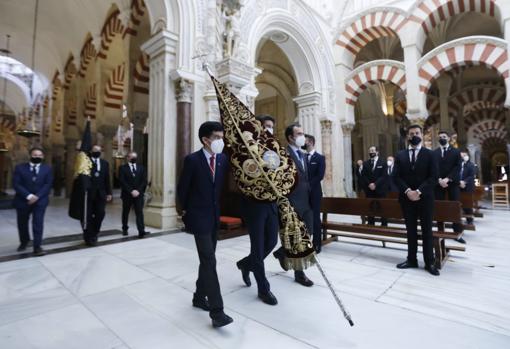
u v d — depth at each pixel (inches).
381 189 250.7
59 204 446.6
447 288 111.7
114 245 185.8
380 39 605.6
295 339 76.6
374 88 682.8
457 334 78.5
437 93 632.4
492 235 210.5
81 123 525.7
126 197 216.1
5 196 589.6
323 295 105.9
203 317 89.9
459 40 359.6
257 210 102.0
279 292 109.0
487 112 725.9
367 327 82.4
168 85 252.1
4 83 812.0
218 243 193.2
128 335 79.7
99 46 457.1
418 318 87.7
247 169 99.7
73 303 100.7
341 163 449.7
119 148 687.1
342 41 457.4
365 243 190.5
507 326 82.8
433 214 135.5
